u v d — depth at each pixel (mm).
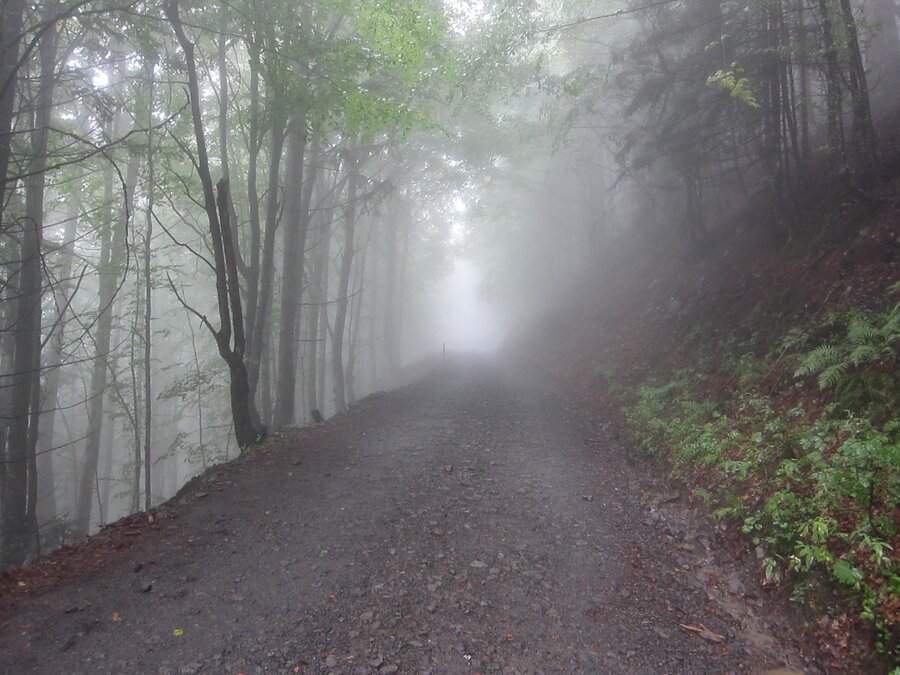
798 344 8086
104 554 5363
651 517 6285
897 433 5258
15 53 8984
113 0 8844
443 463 8273
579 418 11797
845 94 9297
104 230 15812
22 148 10984
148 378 13875
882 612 3635
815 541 4402
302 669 3643
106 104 10547
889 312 6859
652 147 12703
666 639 4066
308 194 16969
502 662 3758
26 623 4129
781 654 3928
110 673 3578
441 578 4840
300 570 4977
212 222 9477
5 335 13562
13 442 11109
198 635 3996
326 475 7766
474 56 11477
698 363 10930
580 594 4645
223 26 10766
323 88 9680
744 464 6129
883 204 8875
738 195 16344
